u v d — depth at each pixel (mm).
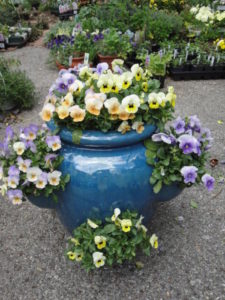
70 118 1828
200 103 4574
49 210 2670
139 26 6539
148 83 2043
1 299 1992
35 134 1988
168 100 1967
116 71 2156
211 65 5434
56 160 1865
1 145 1959
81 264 2150
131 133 1814
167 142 1820
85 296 1985
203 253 2238
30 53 7109
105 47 5695
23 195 1926
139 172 1837
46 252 2281
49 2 10414
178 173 1914
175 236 2373
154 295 1977
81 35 5746
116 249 1906
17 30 7875
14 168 1836
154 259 2201
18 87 4316
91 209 1902
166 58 4922
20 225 2529
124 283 2051
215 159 3193
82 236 1982
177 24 6551
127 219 1857
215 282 2045
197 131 2061
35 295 2006
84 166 1804
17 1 10125
